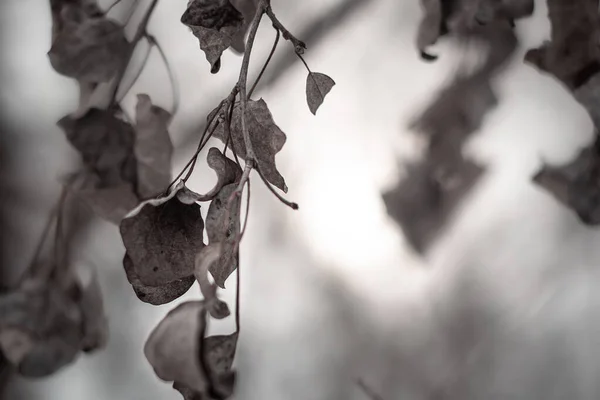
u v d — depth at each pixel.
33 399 1.58
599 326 1.61
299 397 1.67
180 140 1.52
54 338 0.89
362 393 1.67
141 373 1.63
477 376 1.65
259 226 1.69
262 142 0.77
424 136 1.28
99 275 1.54
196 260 0.71
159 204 0.74
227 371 0.70
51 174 1.60
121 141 0.83
